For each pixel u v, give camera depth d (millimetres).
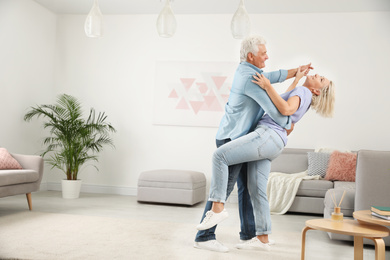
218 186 2912
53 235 3227
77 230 3451
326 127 5754
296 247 3176
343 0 5363
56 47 6473
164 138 6145
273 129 2949
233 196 5781
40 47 6094
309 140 5785
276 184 4957
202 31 6113
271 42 5926
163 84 6152
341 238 3303
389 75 5648
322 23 5828
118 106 6289
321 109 3316
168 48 6195
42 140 6211
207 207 2979
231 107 3016
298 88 3064
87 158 5773
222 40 6055
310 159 5297
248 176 3039
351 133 5695
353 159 5066
